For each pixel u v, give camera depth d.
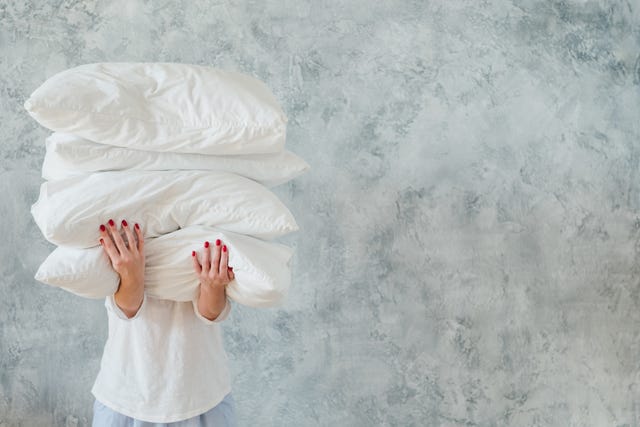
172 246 1.88
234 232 1.92
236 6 2.64
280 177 2.03
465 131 2.69
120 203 1.79
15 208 2.64
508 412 2.73
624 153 2.73
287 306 2.70
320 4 2.65
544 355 2.73
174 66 1.91
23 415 2.69
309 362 2.71
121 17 2.63
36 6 2.62
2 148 2.63
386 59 2.67
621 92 2.73
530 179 2.71
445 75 2.68
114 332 2.01
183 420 1.99
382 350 2.71
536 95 2.71
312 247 2.69
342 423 2.73
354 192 2.68
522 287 2.72
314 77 2.66
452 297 2.71
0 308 2.66
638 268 2.74
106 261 1.85
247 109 1.82
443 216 2.70
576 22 2.71
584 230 2.73
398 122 2.68
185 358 1.98
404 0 2.67
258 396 2.72
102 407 2.03
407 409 2.72
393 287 2.70
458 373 2.72
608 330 2.74
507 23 2.69
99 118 1.75
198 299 1.96
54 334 2.67
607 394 2.75
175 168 1.89
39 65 2.62
